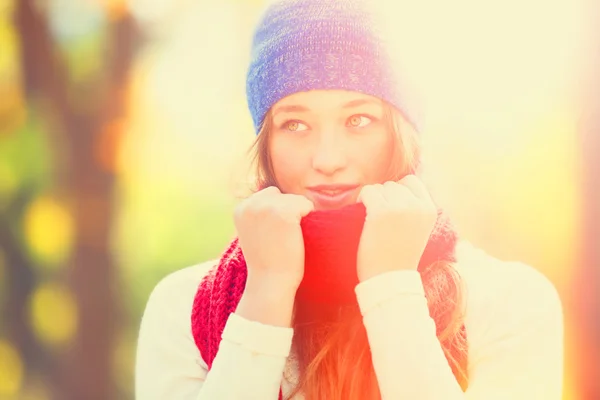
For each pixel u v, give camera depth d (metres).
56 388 9.98
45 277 11.66
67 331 11.13
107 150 9.51
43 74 9.52
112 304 9.48
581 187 5.70
